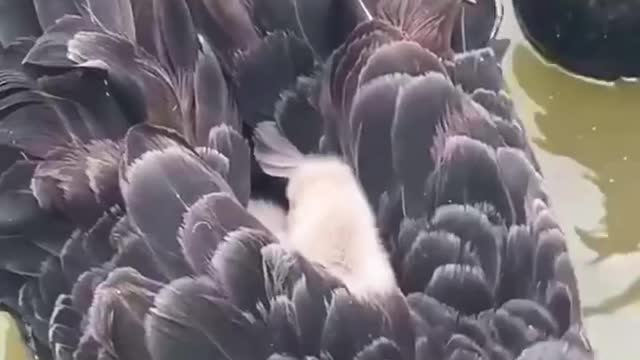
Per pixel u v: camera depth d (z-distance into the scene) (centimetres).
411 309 76
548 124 113
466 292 76
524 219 79
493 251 77
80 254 76
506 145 81
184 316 73
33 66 76
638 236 107
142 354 73
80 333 76
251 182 80
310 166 80
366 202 79
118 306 74
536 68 114
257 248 74
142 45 77
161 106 76
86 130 77
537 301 78
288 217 79
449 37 81
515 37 115
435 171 78
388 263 77
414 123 78
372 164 78
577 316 80
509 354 76
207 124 77
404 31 80
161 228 73
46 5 77
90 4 77
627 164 111
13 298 81
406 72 79
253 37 79
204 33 79
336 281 75
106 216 75
